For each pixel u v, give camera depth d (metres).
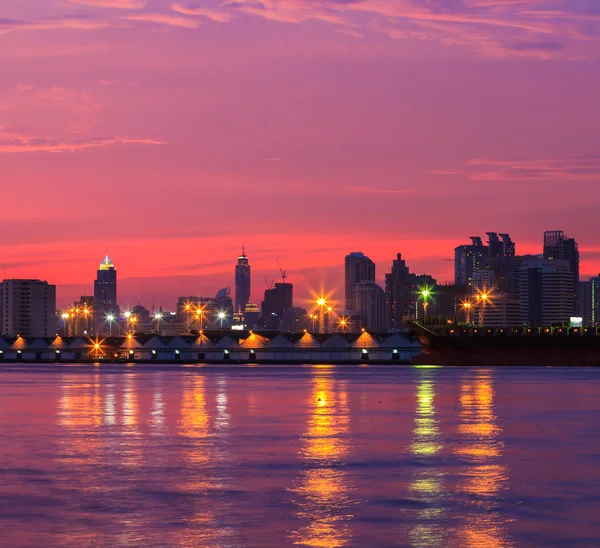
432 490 58.72
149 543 45.41
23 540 45.97
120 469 67.19
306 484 60.97
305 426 98.44
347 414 113.44
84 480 62.53
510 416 110.00
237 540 45.94
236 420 105.50
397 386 181.50
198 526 48.84
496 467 68.12
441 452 76.44
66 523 49.59
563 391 160.50
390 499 55.88
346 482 61.75
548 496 56.72
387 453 75.75
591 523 49.47
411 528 48.38
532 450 77.62
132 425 99.62
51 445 81.31
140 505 54.25
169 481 62.16
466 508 53.25
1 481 62.16
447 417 109.06
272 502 55.06
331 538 46.34
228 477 63.72
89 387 183.62
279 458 72.88
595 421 103.69
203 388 178.25
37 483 61.38
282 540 45.94
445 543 45.41
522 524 49.22
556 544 45.16
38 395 155.12
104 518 50.78
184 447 79.81
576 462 70.75
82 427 97.44
